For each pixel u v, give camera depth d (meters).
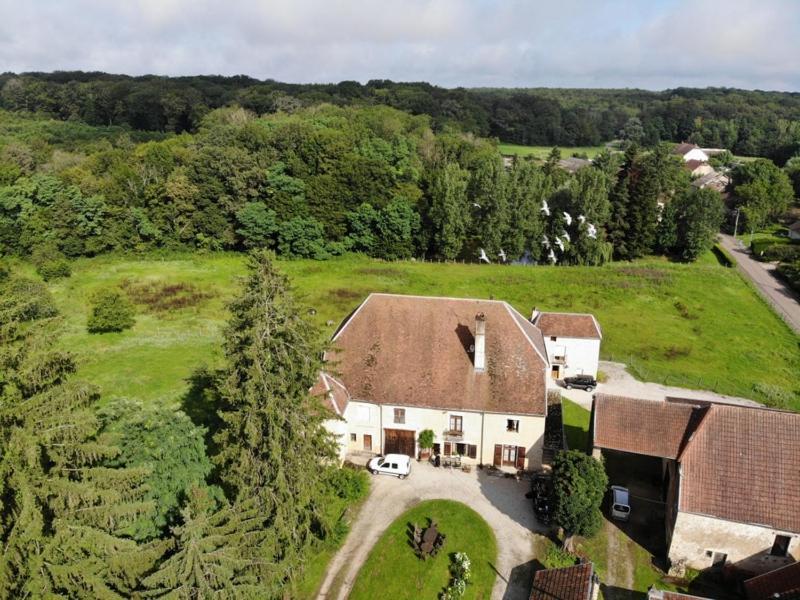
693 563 33.06
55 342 26.48
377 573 33.25
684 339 65.56
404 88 193.25
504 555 34.50
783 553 31.58
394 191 95.38
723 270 86.50
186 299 74.38
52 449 23.84
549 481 36.00
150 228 91.25
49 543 22.70
